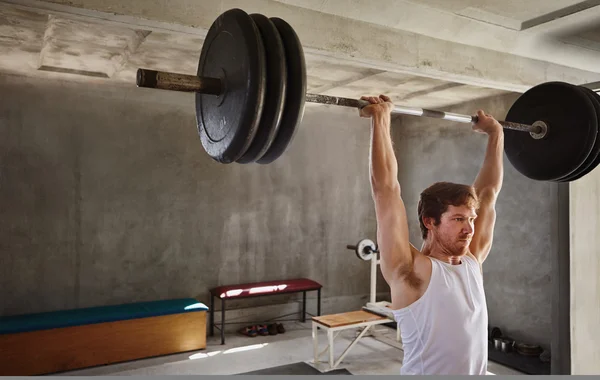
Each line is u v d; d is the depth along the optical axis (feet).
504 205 15.01
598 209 11.26
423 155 18.12
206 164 15.56
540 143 6.54
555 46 10.95
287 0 8.26
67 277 13.53
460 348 4.04
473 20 9.73
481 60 10.41
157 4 7.23
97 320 12.40
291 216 17.11
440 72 9.89
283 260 16.96
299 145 17.30
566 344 10.64
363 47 9.00
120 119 14.24
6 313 12.76
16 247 12.93
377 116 4.64
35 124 13.15
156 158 14.75
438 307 4.09
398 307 4.30
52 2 6.55
